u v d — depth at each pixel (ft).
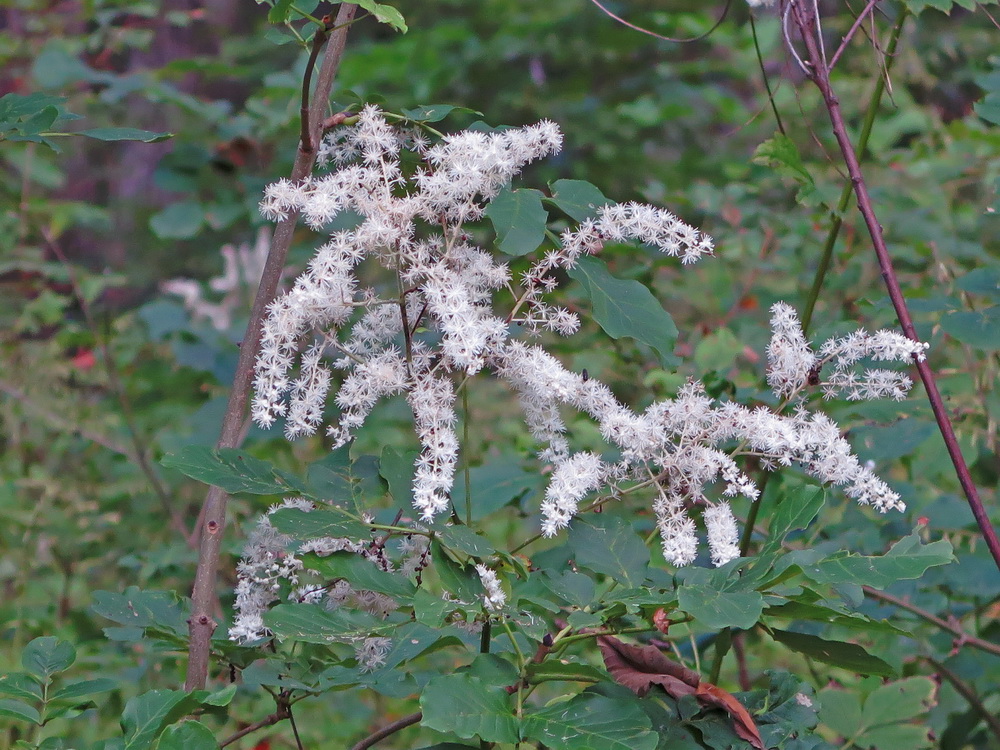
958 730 4.12
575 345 4.75
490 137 3.35
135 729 3.13
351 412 3.39
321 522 3.21
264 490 3.26
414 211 3.34
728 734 3.21
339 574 3.24
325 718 4.72
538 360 3.33
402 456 3.32
